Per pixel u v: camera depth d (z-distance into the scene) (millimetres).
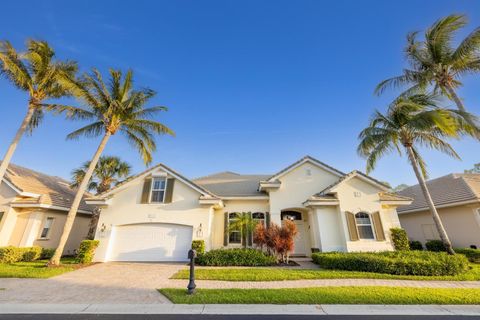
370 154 15430
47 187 19422
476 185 16672
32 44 13648
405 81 14828
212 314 5871
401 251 12656
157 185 16688
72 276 10297
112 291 7887
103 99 14727
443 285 8430
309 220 17047
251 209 17422
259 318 5625
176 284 8812
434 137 14039
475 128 12000
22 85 13914
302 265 12930
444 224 17594
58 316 5840
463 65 13234
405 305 6379
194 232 15242
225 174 23641
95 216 19969
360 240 14172
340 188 15391
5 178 16781
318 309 6141
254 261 13031
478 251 13383
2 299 7055
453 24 13242
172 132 16219
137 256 14891
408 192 23609
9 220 16062
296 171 17891
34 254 15164
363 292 7293
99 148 14469
